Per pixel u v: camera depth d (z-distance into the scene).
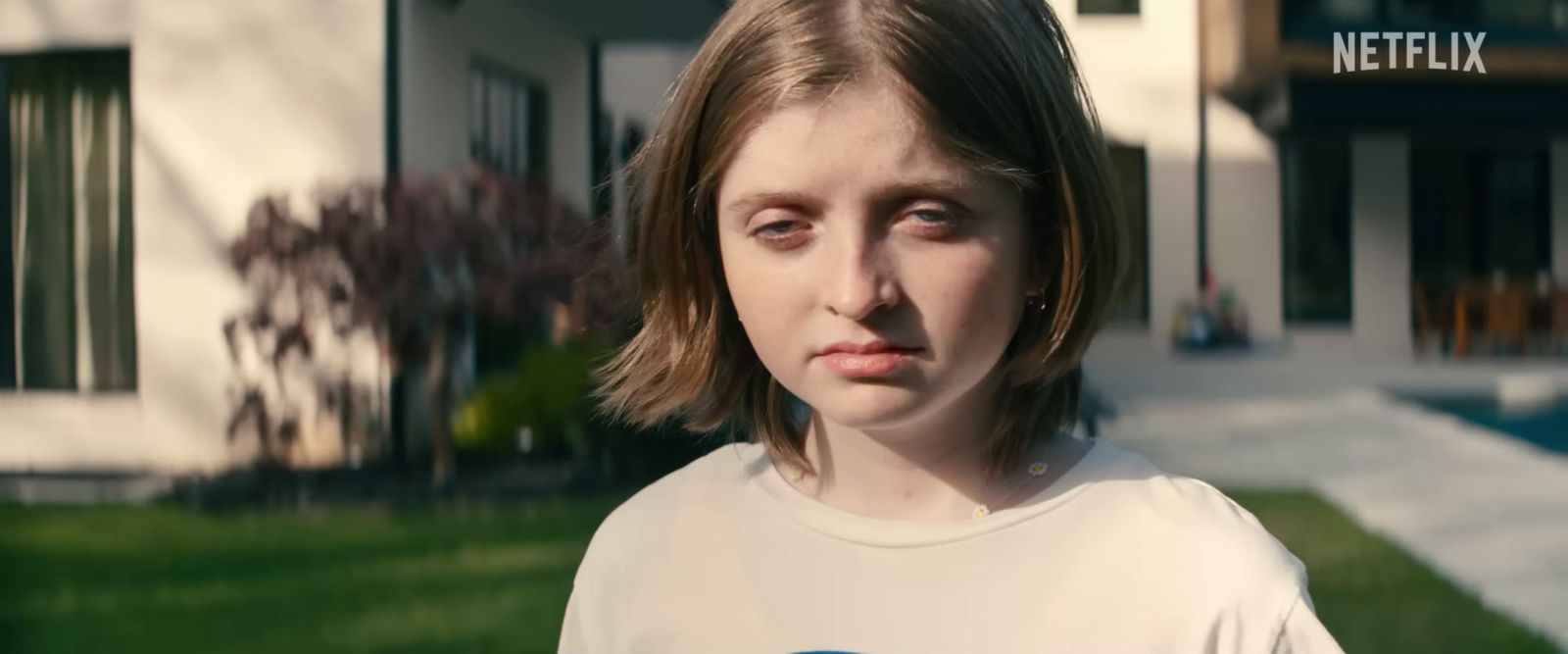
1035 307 0.93
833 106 0.80
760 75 0.82
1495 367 11.95
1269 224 13.23
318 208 6.35
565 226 6.34
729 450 1.13
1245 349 13.06
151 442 7.08
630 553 1.07
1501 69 11.67
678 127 0.91
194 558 5.04
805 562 0.99
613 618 1.06
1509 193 13.73
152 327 7.08
